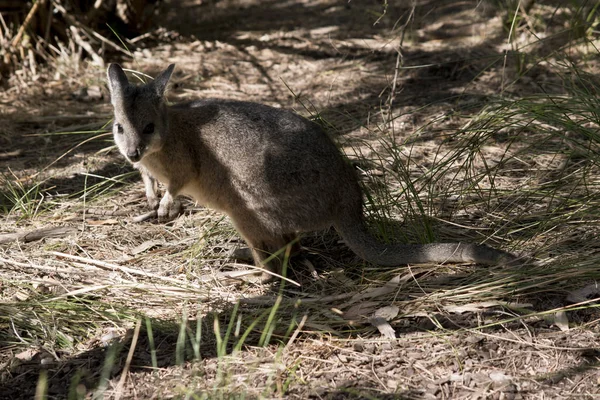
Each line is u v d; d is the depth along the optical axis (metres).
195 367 7.65
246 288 9.54
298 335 8.27
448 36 19.33
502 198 11.06
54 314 8.77
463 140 11.59
